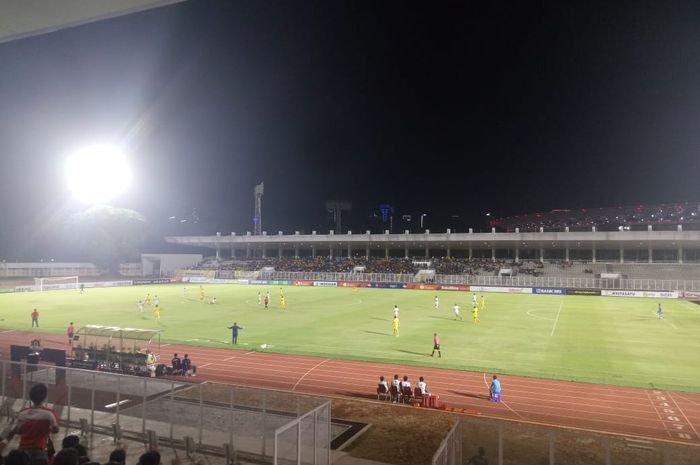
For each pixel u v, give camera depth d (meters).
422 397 19.56
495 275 89.94
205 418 15.05
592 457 12.41
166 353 29.55
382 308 54.56
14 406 15.37
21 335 35.94
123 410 15.62
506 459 12.35
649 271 83.56
